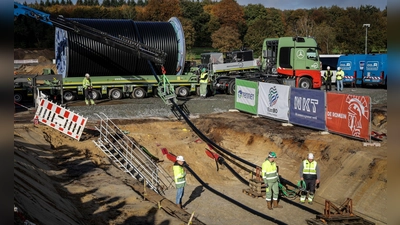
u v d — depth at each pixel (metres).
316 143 17.94
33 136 18.31
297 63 30.25
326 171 16.53
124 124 23.47
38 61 63.66
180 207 14.62
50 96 27.75
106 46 27.73
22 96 27.84
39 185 11.76
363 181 14.62
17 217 7.98
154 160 19.94
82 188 13.77
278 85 22.05
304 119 20.31
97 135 20.94
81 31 25.22
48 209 9.98
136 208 12.60
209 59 33.19
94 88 28.25
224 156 20.69
